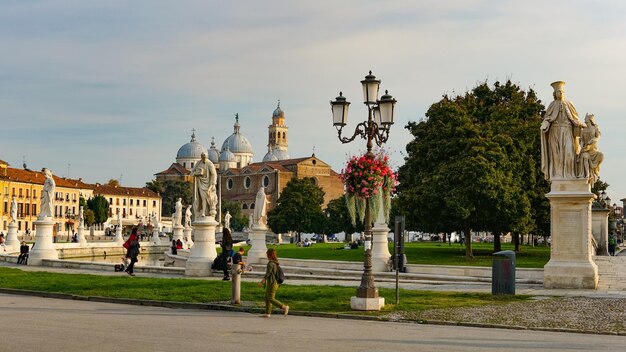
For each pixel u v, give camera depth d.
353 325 19.02
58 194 168.88
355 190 23.52
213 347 14.65
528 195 57.03
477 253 64.44
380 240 40.03
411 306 22.48
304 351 14.33
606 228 56.78
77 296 25.84
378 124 25.81
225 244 34.66
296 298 24.45
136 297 25.00
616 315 20.48
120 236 82.25
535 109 65.25
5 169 153.38
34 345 14.50
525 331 18.08
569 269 28.02
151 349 14.23
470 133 56.47
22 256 47.53
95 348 14.23
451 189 54.03
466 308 22.11
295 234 156.00
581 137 28.59
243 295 25.52
